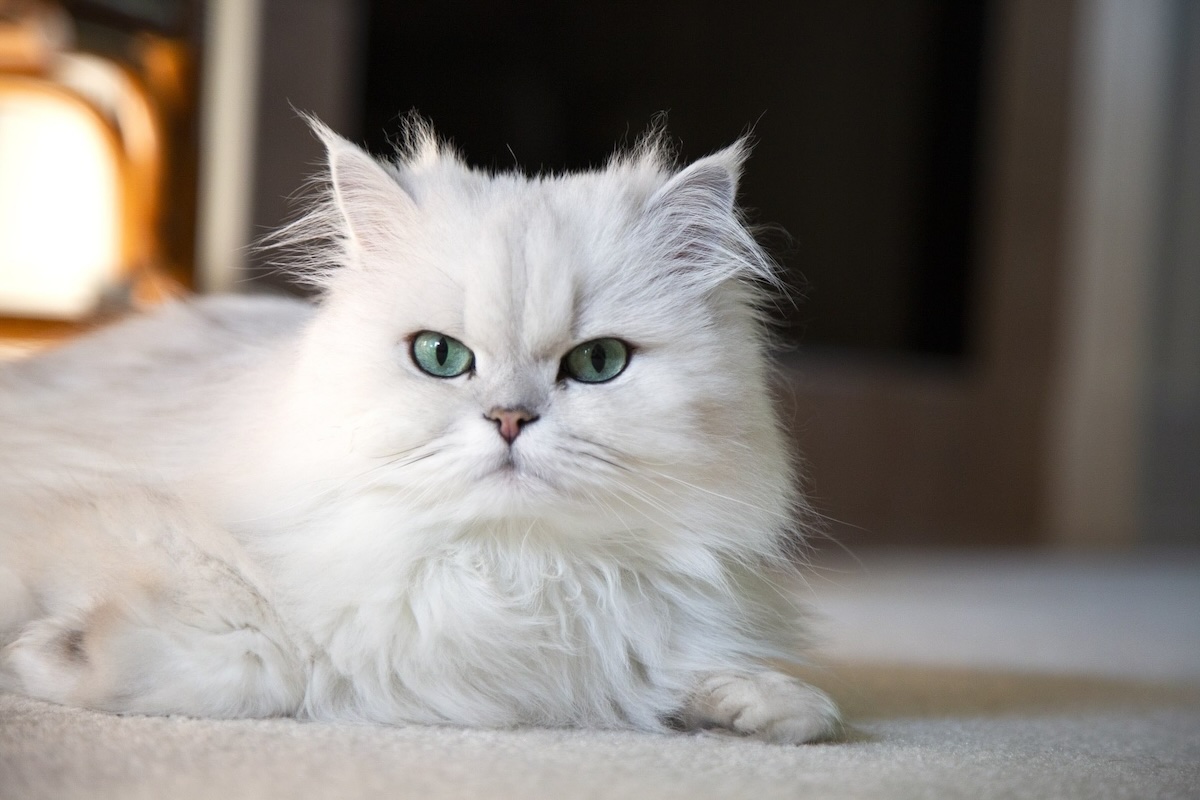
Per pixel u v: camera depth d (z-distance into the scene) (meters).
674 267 0.61
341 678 0.56
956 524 1.81
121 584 0.55
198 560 0.56
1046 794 0.49
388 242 0.60
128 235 0.96
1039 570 1.43
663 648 0.58
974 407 1.82
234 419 0.61
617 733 0.56
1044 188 1.85
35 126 0.97
